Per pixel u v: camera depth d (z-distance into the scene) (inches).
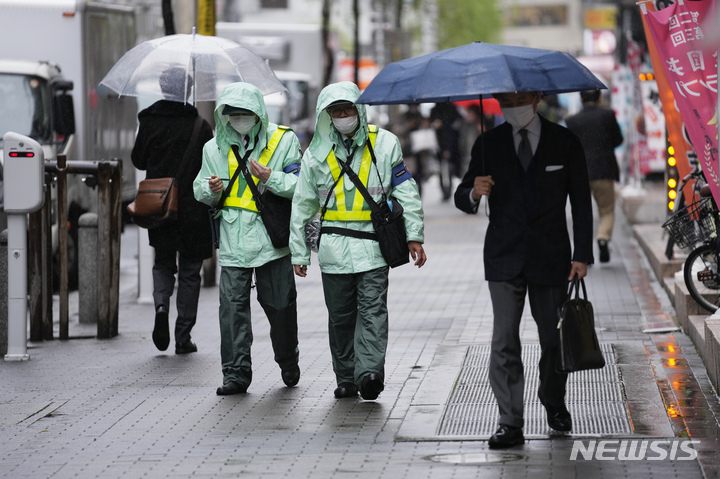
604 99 2170.3
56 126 1076.5
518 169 473.7
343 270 555.8
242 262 591.8
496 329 477.1
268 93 719.7
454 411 547.5
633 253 1194.6
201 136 702.5
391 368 654.5
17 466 471.8
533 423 520.7
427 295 968.3
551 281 474.3
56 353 732.7
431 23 3385.8
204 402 582.9
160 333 704.4
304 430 519.5
